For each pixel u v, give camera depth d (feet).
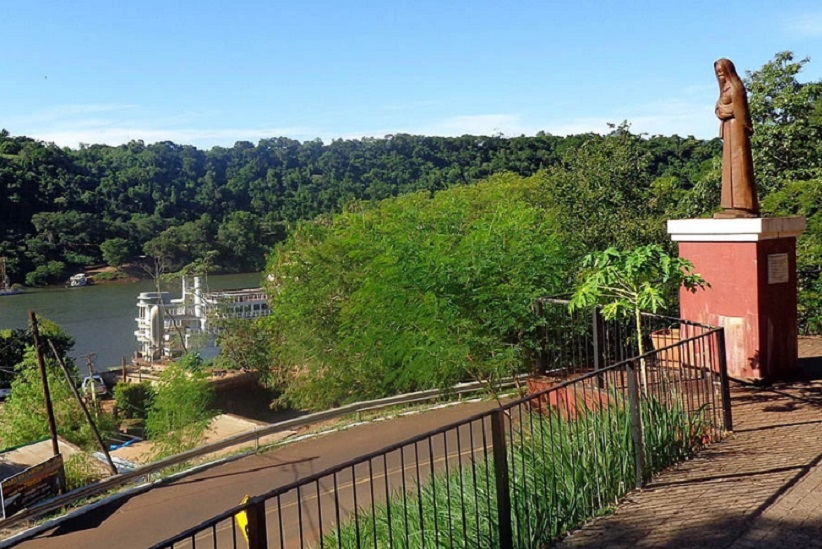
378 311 47.11
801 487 15.20
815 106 68.18
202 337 177.37
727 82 27.89
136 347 215.10
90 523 36.35
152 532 33.19
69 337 184.65
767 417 21.79
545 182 76.18
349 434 43.75
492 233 41.65
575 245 62.18
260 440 50.44
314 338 85.56
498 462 13.29
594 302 20.44
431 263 40.75
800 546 12.34
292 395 96.43
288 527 28.17
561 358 31.24
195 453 44.83
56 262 382.42
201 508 35.47
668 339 29.09
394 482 30.37
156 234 418.51
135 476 42.60
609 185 69.72
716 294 27.96
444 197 92.22
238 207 464.24
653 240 65.31
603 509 15.66
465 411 43.37
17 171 443.73
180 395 88.94
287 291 90.48
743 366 26.94
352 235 75.82
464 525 13.37
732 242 27.22
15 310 282.36
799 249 47.98
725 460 17.83
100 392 146.41
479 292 38.14
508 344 38.27
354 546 16.76
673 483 16.60
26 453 81.87
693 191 65.82
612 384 20.47
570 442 16.15
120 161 531.09
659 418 18.10
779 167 63.31
